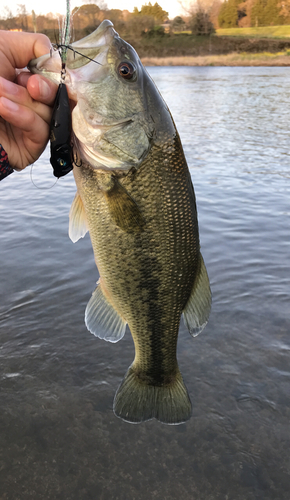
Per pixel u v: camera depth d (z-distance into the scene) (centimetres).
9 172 21
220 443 35
